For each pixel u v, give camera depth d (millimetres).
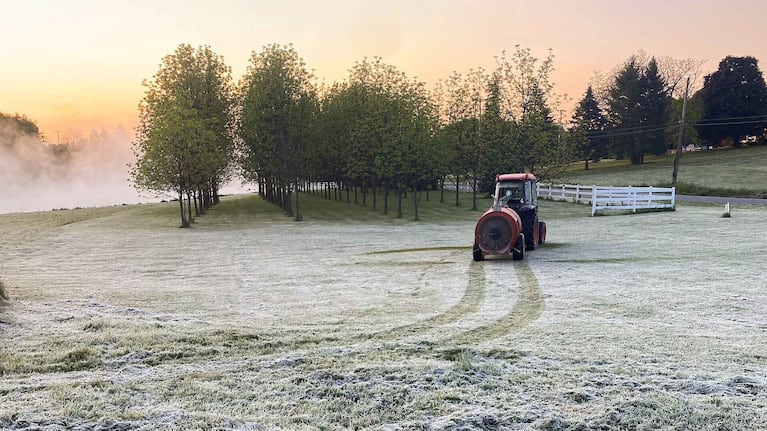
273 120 34312
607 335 6703
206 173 30406
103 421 4199
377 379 5164
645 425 4172
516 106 35156
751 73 67125
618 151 66750
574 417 4293
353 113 39281
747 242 15477
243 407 4555
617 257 13594
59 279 12102
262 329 7148
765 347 6125
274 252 17250
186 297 9711
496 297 9352
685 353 5945
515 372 5348
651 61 65562
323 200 48375
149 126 36344
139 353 5980
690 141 72188
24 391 4859
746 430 4090
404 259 14859
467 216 32438
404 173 31938
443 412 4434
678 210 28172
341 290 10359
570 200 36656
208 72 39375
